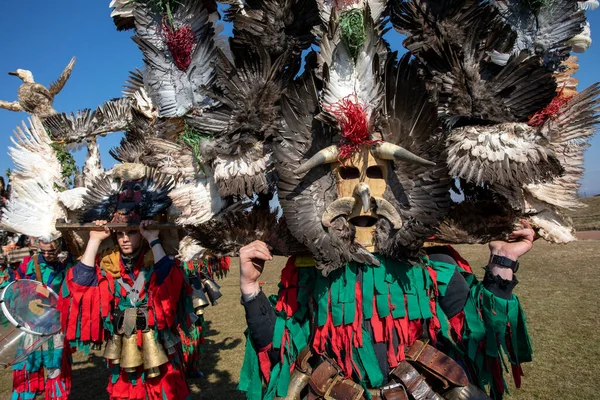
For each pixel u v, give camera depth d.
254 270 1.99
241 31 2.01
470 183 2.00
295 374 2.01
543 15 2.03
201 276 5.81
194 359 4.64
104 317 3.07
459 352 2.08
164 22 2.20
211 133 2.13
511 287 2.02
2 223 3.18
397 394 1.86
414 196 1.88
